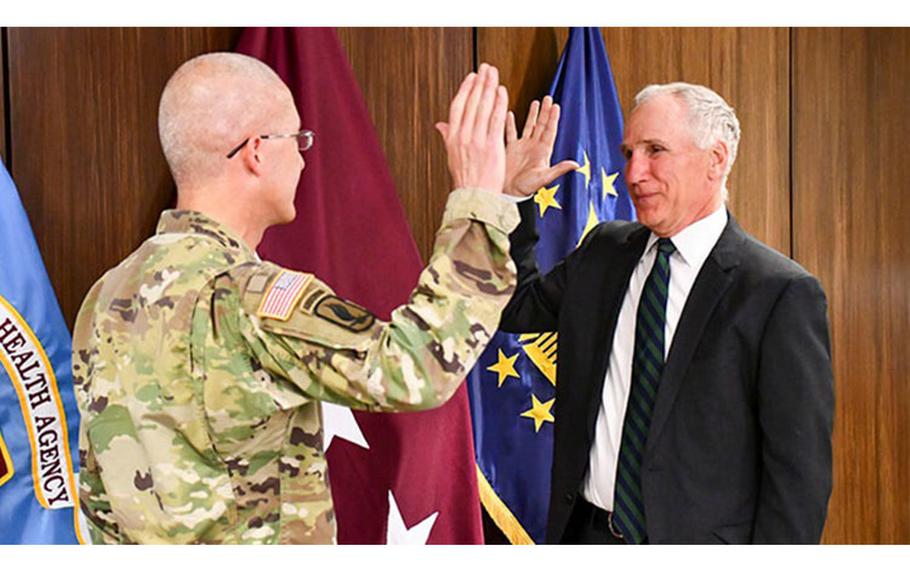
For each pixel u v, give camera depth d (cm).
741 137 242
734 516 148
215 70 136
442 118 214
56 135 183
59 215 184
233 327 124
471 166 129
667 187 154
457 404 195
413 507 190
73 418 171
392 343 119
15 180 181
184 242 131
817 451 144
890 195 254
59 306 182
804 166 247
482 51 216
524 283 172
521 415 209
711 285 152
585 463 160
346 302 125
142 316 127
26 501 169
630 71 231
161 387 125
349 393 120
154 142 190
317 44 190
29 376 168
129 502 126
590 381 161
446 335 120
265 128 136
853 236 252
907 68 254
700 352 151
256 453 128
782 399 144
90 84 186
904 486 260
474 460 198
